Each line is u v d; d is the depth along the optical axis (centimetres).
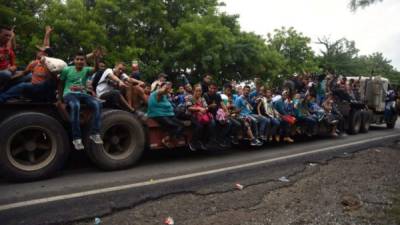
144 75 1702
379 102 1418
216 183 520
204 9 2130
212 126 707
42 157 510
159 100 636
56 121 514
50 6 1557
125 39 1786
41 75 529
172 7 2034
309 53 3331
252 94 896
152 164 632
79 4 1590
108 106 611
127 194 451
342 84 1241
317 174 597
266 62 2227
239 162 675
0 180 493
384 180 574
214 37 1833
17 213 375
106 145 580
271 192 491
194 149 694
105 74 609
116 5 1756
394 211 434
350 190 511
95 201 421
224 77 2041
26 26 1402
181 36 1831
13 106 500
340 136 1154
